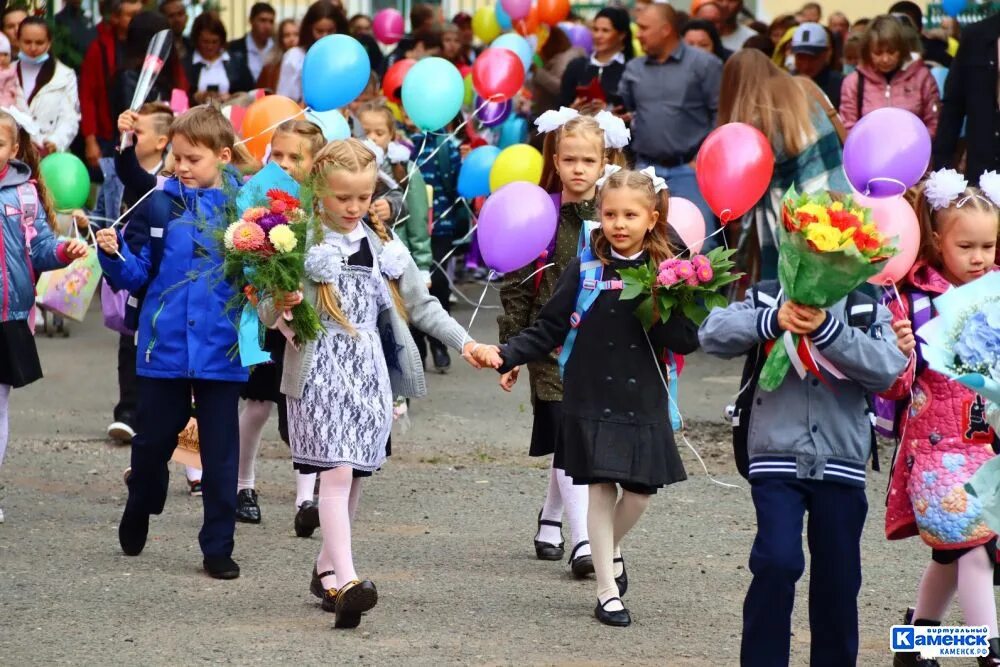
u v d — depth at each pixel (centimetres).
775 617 1013
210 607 1261
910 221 1195
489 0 4128
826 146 1886
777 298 1055
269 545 1473
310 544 1482
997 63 2214
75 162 1662
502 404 2234
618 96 2455
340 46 1764
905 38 2411
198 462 1639
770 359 1021
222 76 3111
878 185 1411
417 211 2059
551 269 1409
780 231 1015
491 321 2906
